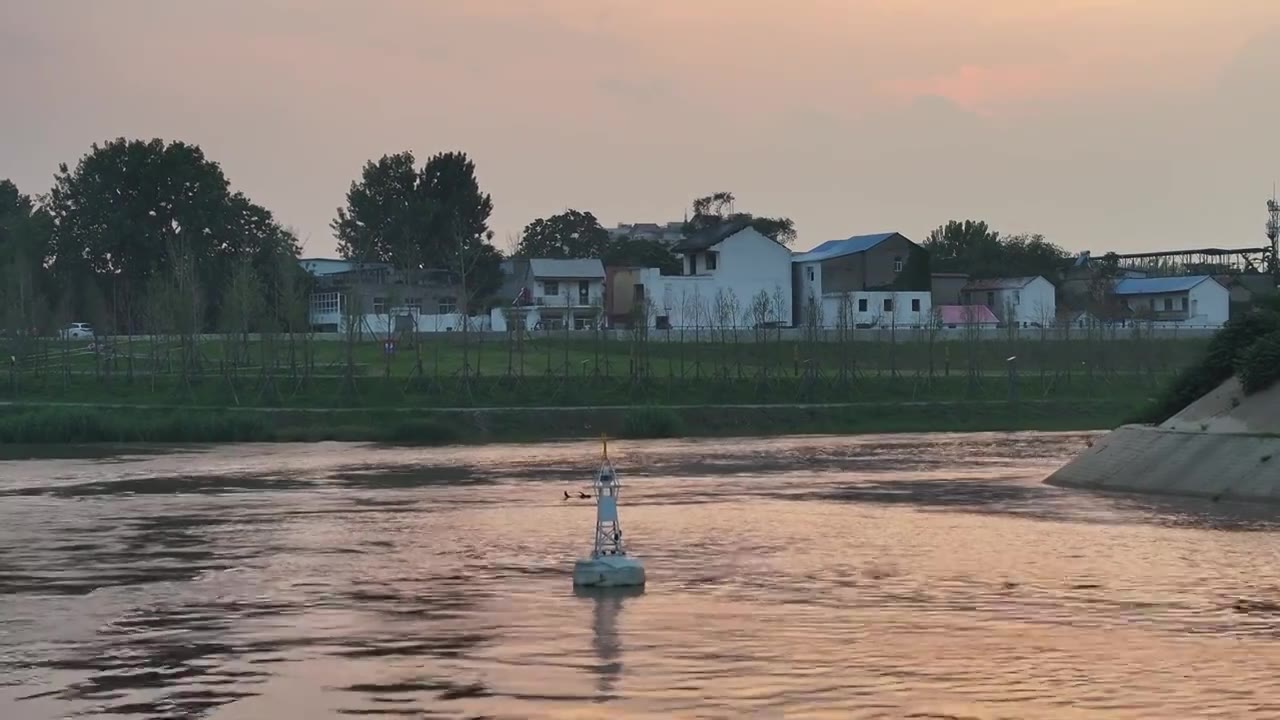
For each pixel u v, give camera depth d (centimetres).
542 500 5509
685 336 13675
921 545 4131
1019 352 13262
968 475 6544
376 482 6375
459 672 2520
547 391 10681
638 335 12262
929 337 13275
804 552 3997
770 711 2239
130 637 2861
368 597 3300
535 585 3453
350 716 2238
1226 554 3922
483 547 4147
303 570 3731
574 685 2412
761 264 15225
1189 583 3444
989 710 2244
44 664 2627
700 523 4688
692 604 3170
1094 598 3234
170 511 5197
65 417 9306
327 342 14100
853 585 3425
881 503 5316
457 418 9794
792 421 10156
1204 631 2858
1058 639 2777
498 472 6881
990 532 4425
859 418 10312
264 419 9706
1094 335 13362
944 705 2275
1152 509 5038
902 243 15625
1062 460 7406
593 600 3231
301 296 12975
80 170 16600
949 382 11581
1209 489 5381
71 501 5588
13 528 4694
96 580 3594
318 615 3080
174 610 3159
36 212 18812
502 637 2819
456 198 17712
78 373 11994
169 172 16350
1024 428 10281
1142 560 3816
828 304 15312
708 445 8769
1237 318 6316
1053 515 4884
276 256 14725
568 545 4175
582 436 9644
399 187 18188
